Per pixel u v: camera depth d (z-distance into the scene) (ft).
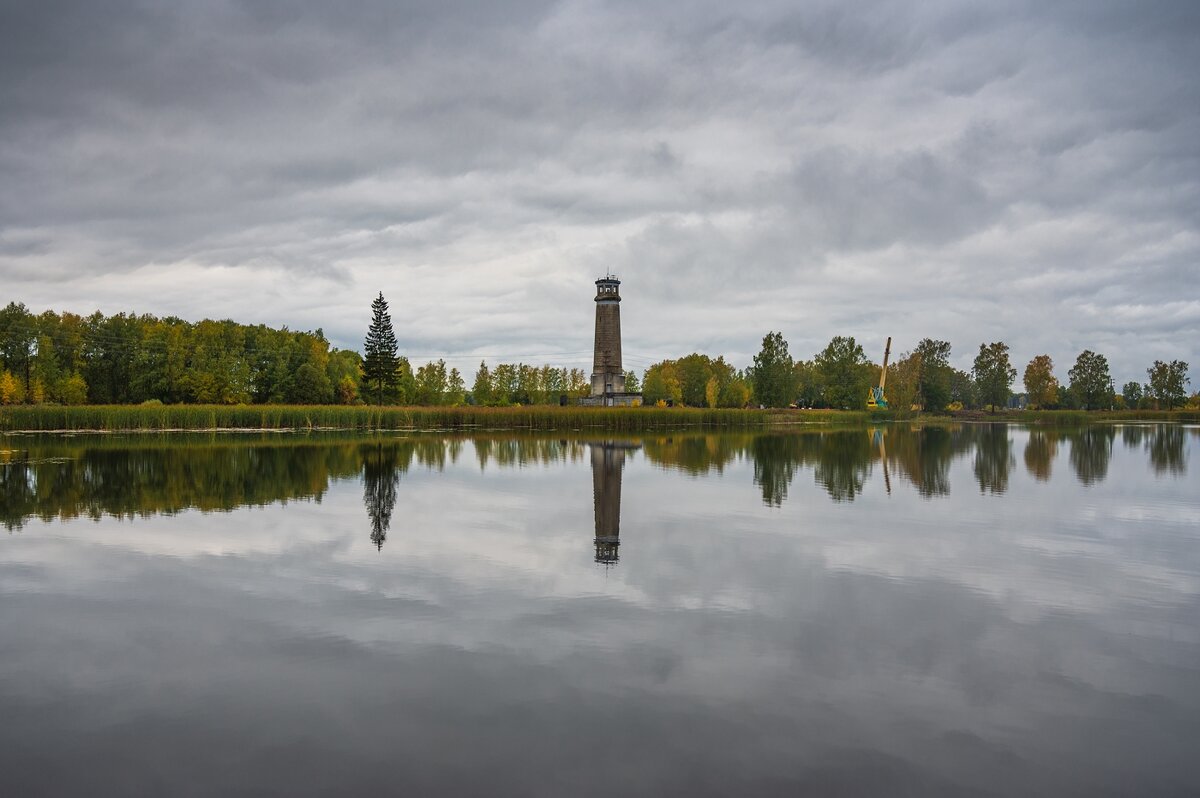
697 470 141.90
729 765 33.45
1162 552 72.33
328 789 31.55
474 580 60.95
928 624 51.19
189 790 31.50
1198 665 44.68
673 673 42.73
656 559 68.39
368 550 71.61
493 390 447.01
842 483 122.62
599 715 37.78
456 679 41.73
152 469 137.28
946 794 31.60
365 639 47.65
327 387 372.99
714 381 478.18
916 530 82.38
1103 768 33.63
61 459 155.02
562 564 66.39
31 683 41.42
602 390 404.36
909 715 38.17
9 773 32.76
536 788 31.58
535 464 152.46
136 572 63.36
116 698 39.60
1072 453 183.42
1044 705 39.40
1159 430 319.06
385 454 173.58
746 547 73.56
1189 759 34.42
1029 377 533.55
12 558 68.23
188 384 341.21
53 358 337.93
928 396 524.11
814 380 518.78
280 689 40.57
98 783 32.04
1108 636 49.26
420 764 33.35
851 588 59.47
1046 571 65.05
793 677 42.39
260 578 61.57
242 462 151.64
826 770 33.19
